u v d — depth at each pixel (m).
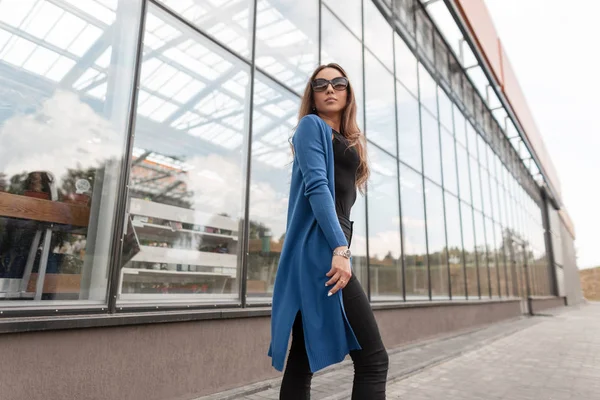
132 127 3.02
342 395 3.37
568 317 15.35
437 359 5.32
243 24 4.30
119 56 3.03
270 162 4.48
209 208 3.66
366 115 6.70
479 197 12.53
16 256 2.32
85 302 2.59
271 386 3.59
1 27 2.40
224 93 3.96
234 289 3.80
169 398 2.91
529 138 18.16
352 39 6.61
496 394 3.75
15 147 2.39
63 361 2.31
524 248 18.88
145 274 3.01
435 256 8.66
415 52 9.12
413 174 8.21
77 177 2.68
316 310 1.16
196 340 3.17
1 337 2.05
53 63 2.63
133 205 2.98
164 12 3.43
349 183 1.37
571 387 4.08
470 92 13.15
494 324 11.29
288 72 4.93
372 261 6.28
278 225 4.47
